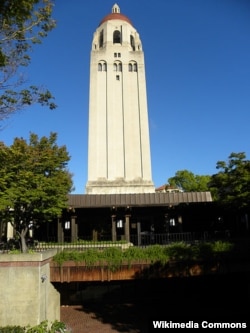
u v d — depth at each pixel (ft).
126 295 88.84
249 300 78.95
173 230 96.78
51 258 66.33
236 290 83.56
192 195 92.07
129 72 167.22
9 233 110.11
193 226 96.58
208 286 86.79
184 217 96.73
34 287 56.54
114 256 66.74
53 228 96.63
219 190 82.58
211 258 67.26
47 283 62.54
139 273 66.54
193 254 67.31
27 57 41.50
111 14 182.80
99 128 158.81
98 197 89.20
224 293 85.10
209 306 77.51
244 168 76.07
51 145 79.61
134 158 154.92
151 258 66.69
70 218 92.68
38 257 57.47
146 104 162.61
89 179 150.82
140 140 157.58
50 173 77.30
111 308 80.53
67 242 86.43
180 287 88.22
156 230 94.99
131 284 89.51
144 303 83.76
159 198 90.89
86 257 66.23
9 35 37.45
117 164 154.40
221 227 97.04
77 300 86.53
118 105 162.50
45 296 60.59
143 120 159.84
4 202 63.16
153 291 88.94
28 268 57.11
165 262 66.64
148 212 95.09
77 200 87.56
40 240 95.66
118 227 97.40
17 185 68.69
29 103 42.42
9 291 56.18
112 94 163.22
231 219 97.55
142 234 92.02
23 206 73.41
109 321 70.33
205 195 92.53
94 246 81.66
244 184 74.33
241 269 67.92
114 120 160.04
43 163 74.54
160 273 66.74
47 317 61.16
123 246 82.23
